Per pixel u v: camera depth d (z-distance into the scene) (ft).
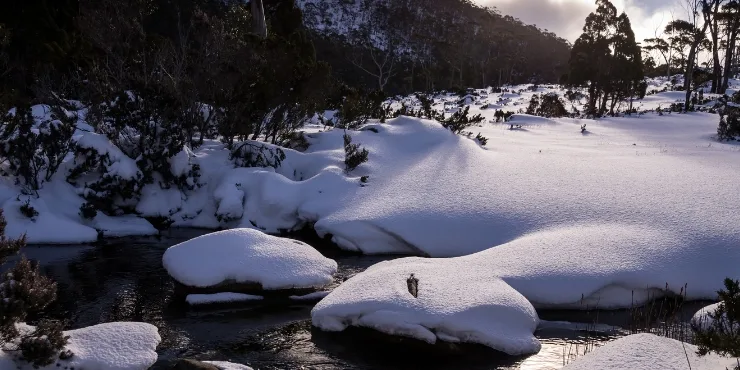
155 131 46.11
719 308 18.03
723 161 48.85
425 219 38.47
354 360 23.16
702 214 34.78
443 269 28.66
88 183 43.83
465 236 36.76
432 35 320.70
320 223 40.57
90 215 42.11
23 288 18.72
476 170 46.37
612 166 46.60
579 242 31.78
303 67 53.93
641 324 26.40
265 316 27.73
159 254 37.47
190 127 49.78
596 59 110.63
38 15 72.13
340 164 49.65
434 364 22.79
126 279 32.60
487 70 242.58
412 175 46.16
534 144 62.90
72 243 39.37
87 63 71.10
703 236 32.27
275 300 29.63
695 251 31.07
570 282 28.40
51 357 19.83
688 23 190.80
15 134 43.78
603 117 96.43
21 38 68.85
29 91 66.74
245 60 50.67
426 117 74.02
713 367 18.81
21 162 41.37
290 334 25.59
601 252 30.68
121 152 44.73
